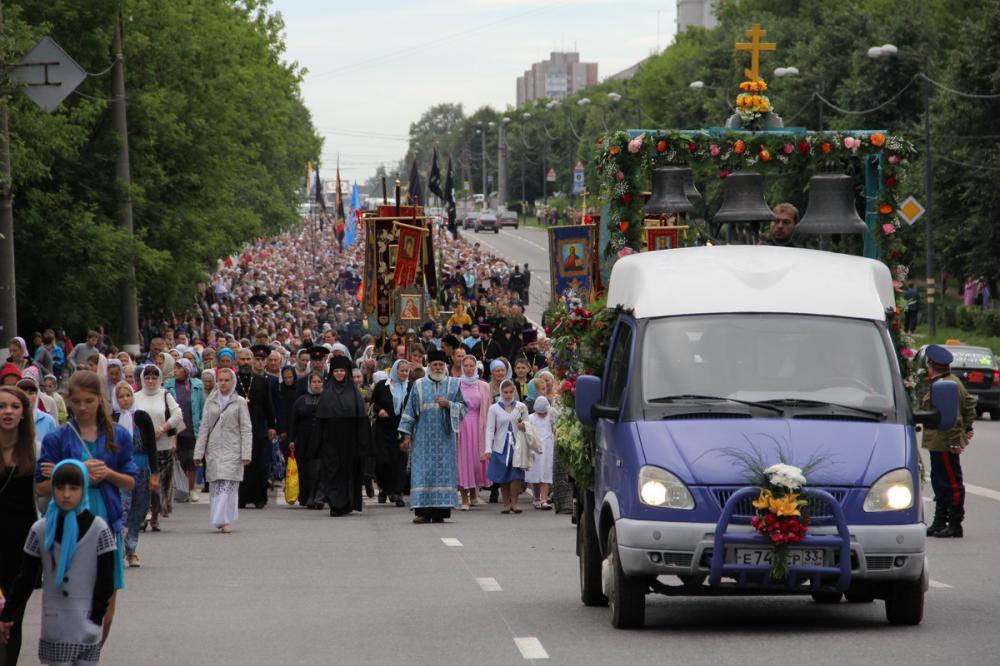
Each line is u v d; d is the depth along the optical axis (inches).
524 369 1649.9
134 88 2512.3
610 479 762.2
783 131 968.3
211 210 2780.5
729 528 701.3
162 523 1392.7
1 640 580.7
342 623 795.4
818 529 703.1
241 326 3363.7
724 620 786.2
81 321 2405.3
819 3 7130.9
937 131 4345.5
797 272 805.9
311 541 1230.3
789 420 735.1
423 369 1574.8
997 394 2578.7
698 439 722.2
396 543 1206.9
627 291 829.8
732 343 768.3
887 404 750.5
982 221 4259.4
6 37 1475.1
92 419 676.1
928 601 846.5
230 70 2765.7
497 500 1631.4
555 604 856.3
